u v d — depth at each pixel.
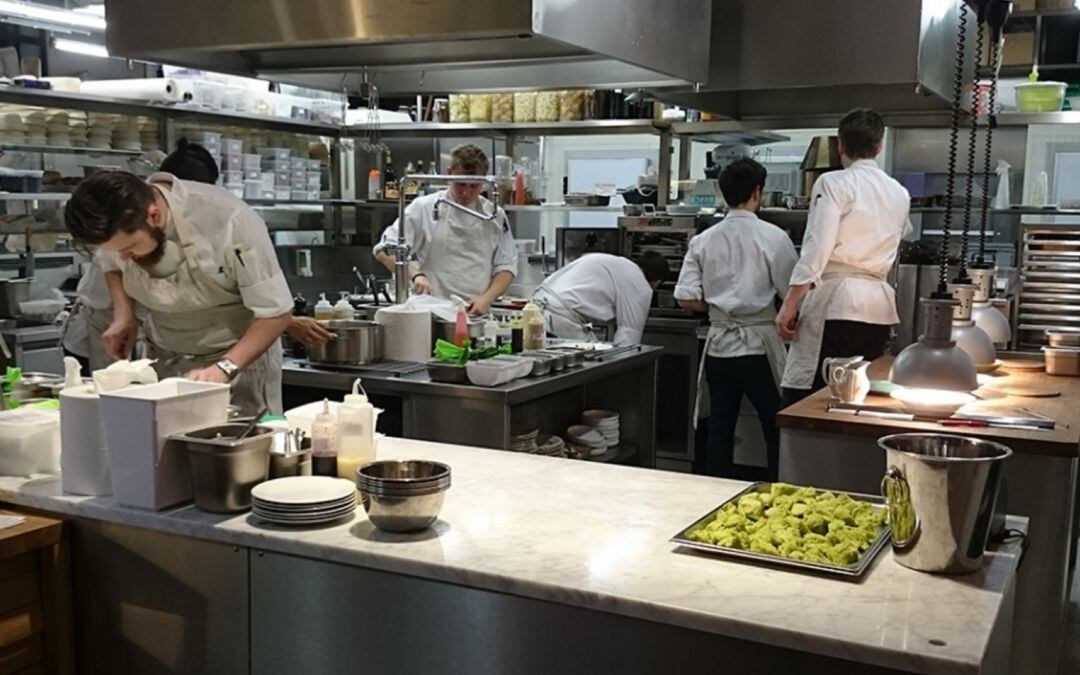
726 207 5.77
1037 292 4.59
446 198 4.92
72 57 6.14
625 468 2.49
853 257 4.17
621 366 4.26
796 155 7.71
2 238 5.00
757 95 4.95
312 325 3.61
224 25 2.69
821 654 1.51
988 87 4.88
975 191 6.14
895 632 1.51
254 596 1.98
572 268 4.93
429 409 3.57
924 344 2.88
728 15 3.88
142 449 2.07
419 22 2.45
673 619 1.60
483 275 4.97
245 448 2.06
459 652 1.80
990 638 1.52
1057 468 2.70
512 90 3.69
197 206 2.85
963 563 1.75
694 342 5.63
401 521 1.93
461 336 3.97
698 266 4.96
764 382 4.86
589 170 8.89
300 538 1.92
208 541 2.02
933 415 2.95
